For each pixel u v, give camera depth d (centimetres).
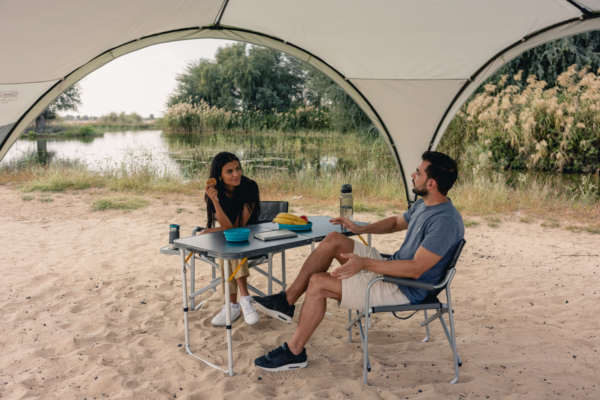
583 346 301
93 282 426
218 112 2295
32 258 499
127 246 555
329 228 311
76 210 767
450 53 448
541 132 1148
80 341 301
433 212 254
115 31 380
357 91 520
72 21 342
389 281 243
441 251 240
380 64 474
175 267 480
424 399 231
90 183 1007
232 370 259
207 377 256
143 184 988
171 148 1569
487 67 463
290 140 1797
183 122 2314
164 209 781
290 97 2758
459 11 382
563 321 345
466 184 927
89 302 378
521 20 394
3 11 307
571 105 1086
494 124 1173
